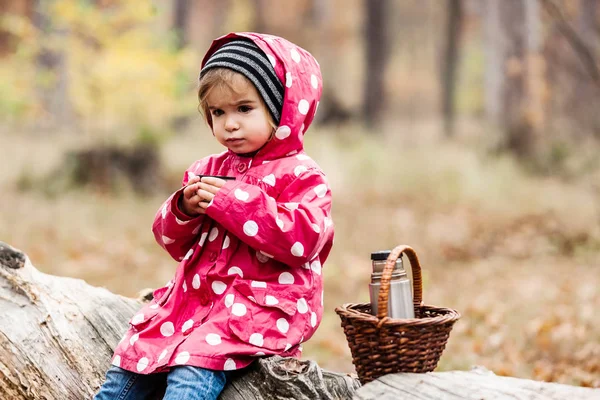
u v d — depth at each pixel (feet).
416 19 137.08
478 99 113.60
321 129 67.31
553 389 7.88
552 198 38.93
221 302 8.84
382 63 82.12
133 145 40.75
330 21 122.72
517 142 49.73
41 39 43.55
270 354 8.77
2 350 10.28
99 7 42.16
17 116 48.85
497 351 17.95
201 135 53.16
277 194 9.18
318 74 9.64
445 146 56.44
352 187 46.42
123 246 30.40
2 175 39.83
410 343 8.27
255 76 8.97
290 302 8.82
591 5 59.00
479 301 22.89
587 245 29.86
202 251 9.31
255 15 116.88
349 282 27.07
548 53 49.34
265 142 9.32
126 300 11.94
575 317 20.08
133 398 8.93
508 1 50.11
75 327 11.00
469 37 119.34
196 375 8.36
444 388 7.99
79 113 46.32
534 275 26.40
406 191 45.14
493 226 34.94
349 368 17.57
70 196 37.58
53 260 27.89
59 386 10.34
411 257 9.12
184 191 8.97
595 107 51.70
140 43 42.29
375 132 72.84
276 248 8.55
